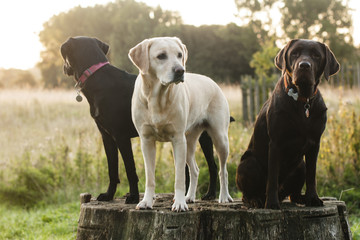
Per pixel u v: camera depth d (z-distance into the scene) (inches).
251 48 1323.8
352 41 1342.3
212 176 175.0
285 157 135.2
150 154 136.9
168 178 278.1
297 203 150.1
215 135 159.2
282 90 130.4
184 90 136.6
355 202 228.7
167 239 123.6
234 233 127.3
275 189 131.3
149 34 1328.7
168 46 125.6
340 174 253.8
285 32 1430.9
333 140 262.2
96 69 164.1
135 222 129.8
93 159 305.6
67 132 454.6
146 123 133.0
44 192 288.2
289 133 129.4
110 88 161.8
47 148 336.5
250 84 486.3
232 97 656.4
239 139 299.1
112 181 167.0
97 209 141.3
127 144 159.0
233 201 159.6
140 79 135.2
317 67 127.1
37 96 701.9
